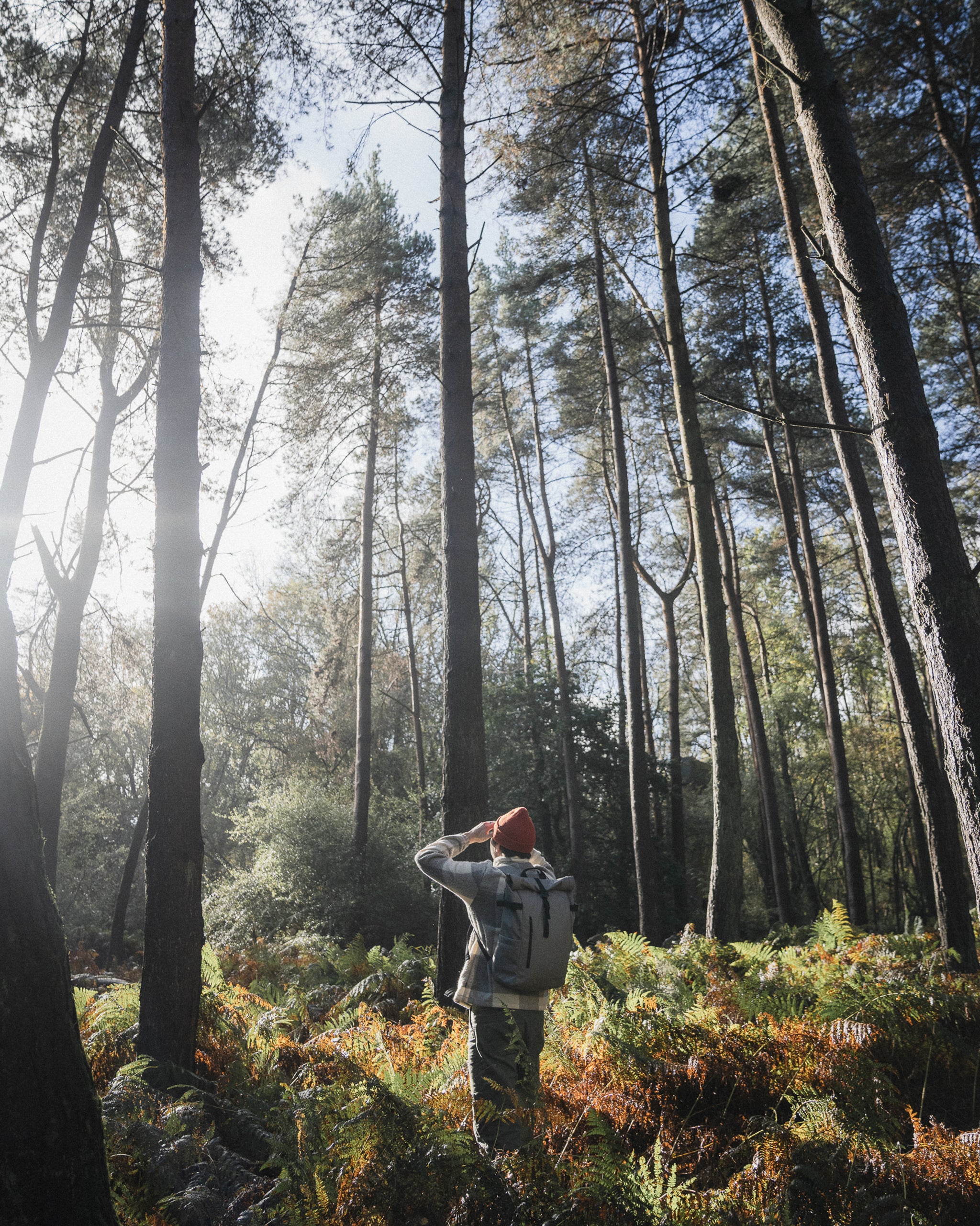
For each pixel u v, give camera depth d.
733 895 9.48
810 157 4.77
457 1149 3.03
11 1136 2.04
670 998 6.26
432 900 19.97
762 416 4.55
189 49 6.48
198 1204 3.13
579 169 15.32
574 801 22.89
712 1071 4.27
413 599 35.72
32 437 7.23
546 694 25.83
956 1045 4.91
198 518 5.75
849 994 5.46
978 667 3.84
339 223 19.20
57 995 2.21
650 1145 3.91
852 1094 3.94
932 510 4.07
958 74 13.34
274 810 20.58
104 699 19.59
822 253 4.58
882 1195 3.14
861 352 4.45
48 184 8.78
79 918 27.75
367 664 21.58
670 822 28.88
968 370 20.19
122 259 12.59
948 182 14.57
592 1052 4.70
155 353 14.06
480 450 31.62
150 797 5.26
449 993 6.81
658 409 24.86
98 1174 2.24
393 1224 2.92
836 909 9.80
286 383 18.94
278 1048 5.50
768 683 35.19
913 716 9.39
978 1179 3.21
